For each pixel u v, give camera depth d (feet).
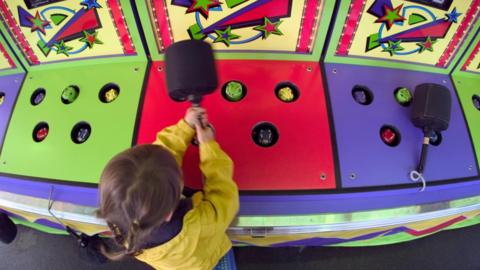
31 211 2.90
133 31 2.80
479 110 3.23
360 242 4.01
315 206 2.53
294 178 2.53
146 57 2.97
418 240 4.57
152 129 2.71
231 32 2.78
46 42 3.08
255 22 2.71
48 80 3.19
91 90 3.00
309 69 2.93
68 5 2.76
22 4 2.84
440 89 2.71
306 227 2.61
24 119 3.08
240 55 2.93
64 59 3.18
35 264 4.35
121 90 2.91
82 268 4.31
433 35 2.95
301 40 2.84
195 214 1.99
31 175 2.84
